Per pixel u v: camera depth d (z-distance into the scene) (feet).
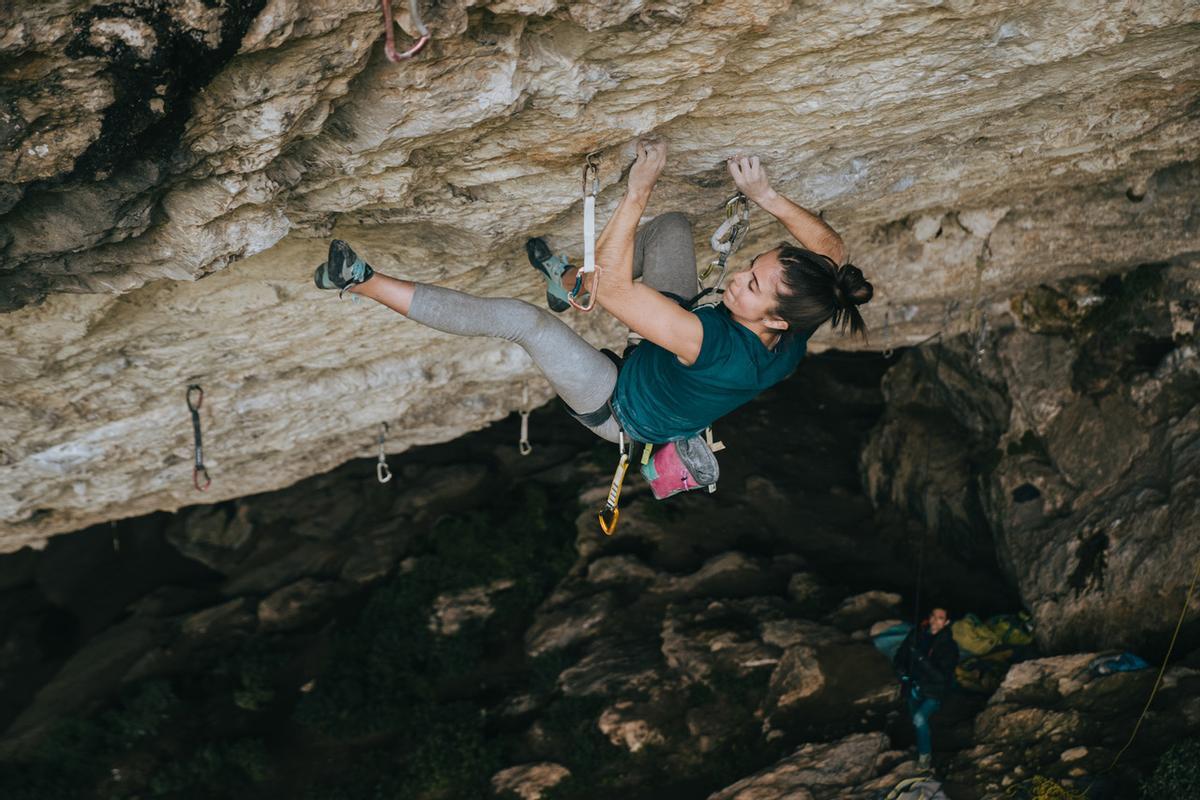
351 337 27.32
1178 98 22.45
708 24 13.17
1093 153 26.45
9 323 19.74
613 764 45.93
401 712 53.06
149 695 56.90
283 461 37.76
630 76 14.15
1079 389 42.19
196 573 68.74
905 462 54.75
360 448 39.55
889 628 46.68
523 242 21.86
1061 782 33.78
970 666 42.16
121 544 70.49
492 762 47.96
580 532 62.13
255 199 14.44
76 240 13.57
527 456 70.59
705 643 49.62
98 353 23.25
